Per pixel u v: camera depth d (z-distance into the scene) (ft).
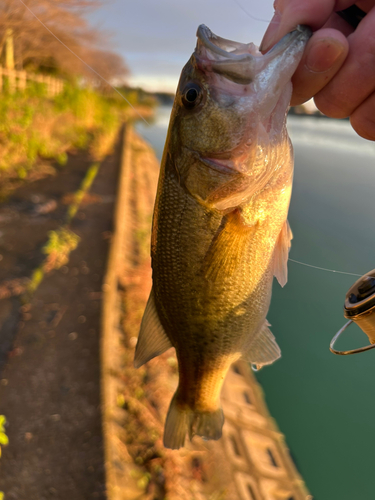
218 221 0.59
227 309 0.64
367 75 0.45
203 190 0.58
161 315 0.67
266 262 0.63
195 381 0.72
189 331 0.66
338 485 1.65
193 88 0.57
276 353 0.69
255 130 0.55
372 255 2.73
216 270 0.61
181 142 0.59
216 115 0.56
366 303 0.49
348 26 0.50
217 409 0.75
